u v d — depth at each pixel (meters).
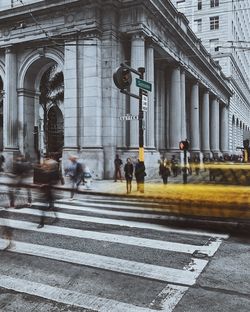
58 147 38.62
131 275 5.41
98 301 4.53
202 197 8.66
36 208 11.58
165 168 16.27
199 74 40.56
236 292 4.77
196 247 6.94
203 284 5.04
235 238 7.68
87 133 24.00
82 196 14.93
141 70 17.06
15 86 28.23
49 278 5.34
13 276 5.45
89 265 5.89
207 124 46.34
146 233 8.08
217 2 59.28
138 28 24.12
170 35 30.05
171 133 33.16
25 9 26.03
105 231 8.29
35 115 29.55
